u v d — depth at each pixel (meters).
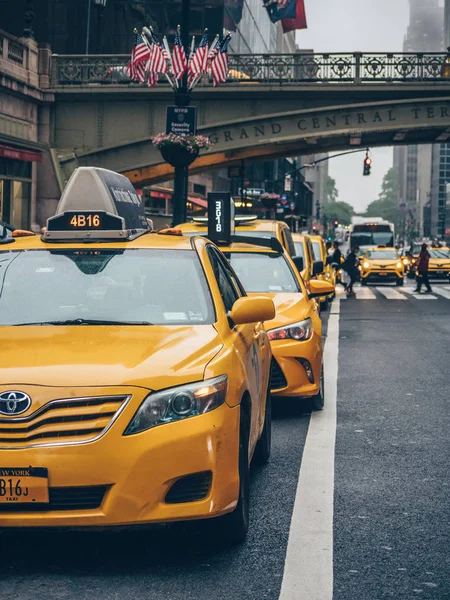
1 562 4.81
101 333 5.19
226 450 4.71
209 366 4.82
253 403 5.67
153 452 4.47
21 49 35.72
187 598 4.31
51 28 48.41
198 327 5.41
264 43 77.81
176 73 24.05
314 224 131.38
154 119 38.09
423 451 7.60
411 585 4.51
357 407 9.74
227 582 4.52
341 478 6.69
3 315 5.57
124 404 4.50
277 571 4.69
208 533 4.99
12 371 4.59
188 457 4.52
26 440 4.44
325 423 8.83
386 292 37.03
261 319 5.67
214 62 24.75
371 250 45.47
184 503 4.56
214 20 51.50
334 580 4.57
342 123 38.12
